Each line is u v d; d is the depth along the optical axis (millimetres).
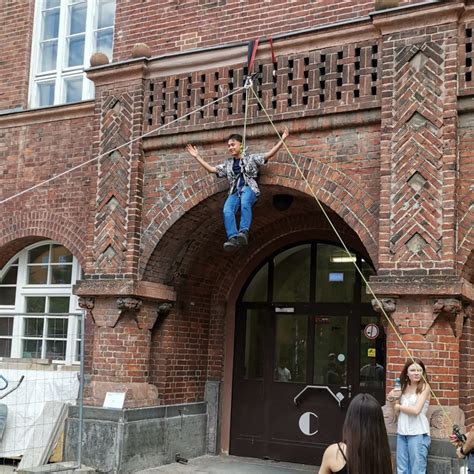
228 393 10508
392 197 7410
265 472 9211
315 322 10156
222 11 9602
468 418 7387
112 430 8531
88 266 9258
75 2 11586
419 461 6633
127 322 9016
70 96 11336
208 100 8844
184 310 10078
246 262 10672
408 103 7469
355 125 7891
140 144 9188
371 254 7582
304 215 10219
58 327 10883
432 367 7004
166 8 10062
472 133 7270
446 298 6961
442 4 7359
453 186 7152
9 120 10852
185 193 8867
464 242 7148
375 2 7859
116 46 10414
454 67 7312
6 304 11391
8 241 10727
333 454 3387
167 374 9648
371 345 9742
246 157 8219
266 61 8508
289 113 8234
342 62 8039
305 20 8984
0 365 9570
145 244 9055
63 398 9281
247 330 10625
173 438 9492
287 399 10141
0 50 11664
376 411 3320
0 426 9094
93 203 9375
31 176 10633
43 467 8195
